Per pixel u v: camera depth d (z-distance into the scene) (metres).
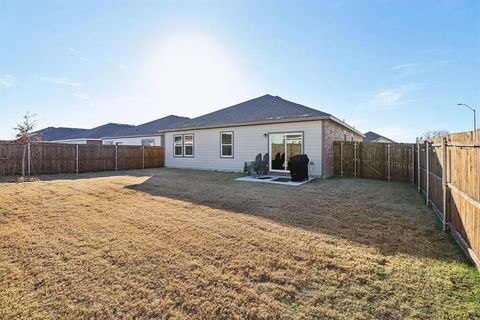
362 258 3.38
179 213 5.63
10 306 2.38
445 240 4.05
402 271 3.02
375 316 2.24
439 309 2.32
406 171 10.92
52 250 3.65
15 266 3.16
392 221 5.07
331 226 4.73
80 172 15.27
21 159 13.22
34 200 6.96
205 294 2.58
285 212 5.71
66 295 2.56
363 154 12.09
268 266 3.16
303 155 11.07
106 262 3.28
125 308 2.36
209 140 15.93
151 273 3.00
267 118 13.13
